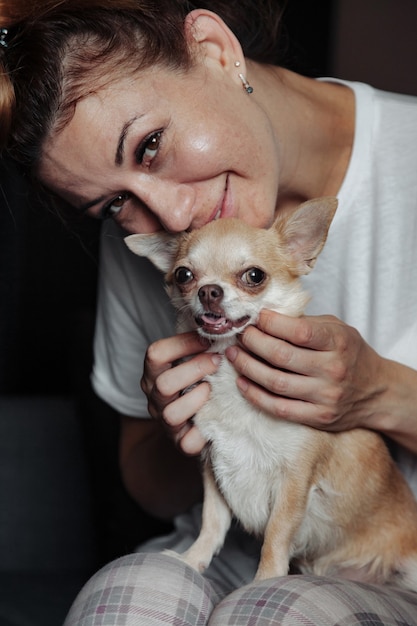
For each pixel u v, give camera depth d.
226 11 0.77
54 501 1.19
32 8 0.65
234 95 0.67
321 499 0.73
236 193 0.68
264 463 0.71
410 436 0.73
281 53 0.82
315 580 0.60
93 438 1.06
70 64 0.63
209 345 0.70
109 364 0.90
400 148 0.75
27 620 0.91
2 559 1.17
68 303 1.44
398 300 0.75
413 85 1.21
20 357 1.45
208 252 0.68
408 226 0.75
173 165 0.65
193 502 0.90
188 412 0.70
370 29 1.24
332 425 0.69
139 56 0.63
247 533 0.81
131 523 1.04
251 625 0.55
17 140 0.67
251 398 0.68
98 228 0.88
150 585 0.59
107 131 0.63
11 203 1.37
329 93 0.77
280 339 0.66
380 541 0.75
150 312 0.85
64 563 1.18
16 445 1.20
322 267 0.76
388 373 0.71
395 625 0.57
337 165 0.76
